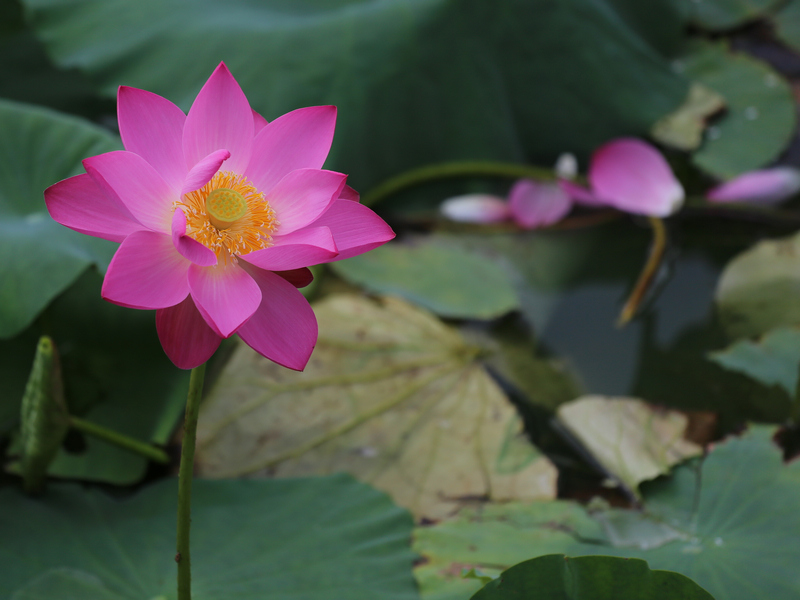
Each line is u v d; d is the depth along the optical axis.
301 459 2.16
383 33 2.82
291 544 2.07
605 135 3.17
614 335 2.31
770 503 2.08
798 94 3.45
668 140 3.15
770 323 2.30
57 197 1.91
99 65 2.74
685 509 2.10
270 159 1.96
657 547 2.07
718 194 2.88
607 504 2.12
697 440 2.17
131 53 2.75
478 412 2.21
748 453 2.13
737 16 4.00
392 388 2.23
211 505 2.10
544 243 2.73
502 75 3.06
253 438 2.17
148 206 1.93
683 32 3.74
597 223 2.83
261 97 2.67
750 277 2.44
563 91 3.14
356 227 1.95
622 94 3.22
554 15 3.10
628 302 2.44
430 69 2.87
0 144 2.20
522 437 2.19
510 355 2.28
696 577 2.03
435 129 2.94
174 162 1.95
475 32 2.95
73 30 2.83
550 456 2.17
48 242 2.14
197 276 1.92
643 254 2.66
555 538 2.08
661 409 2.21
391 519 2.10
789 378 2.23
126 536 2.07
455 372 2.25
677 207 2.72
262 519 2.09
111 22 2.83
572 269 2.61
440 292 2.43
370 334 2.28
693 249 2.65
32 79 3.08
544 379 2.26
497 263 2.63
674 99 3.33
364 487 2.13
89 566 2.04
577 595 1.96
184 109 2.61
